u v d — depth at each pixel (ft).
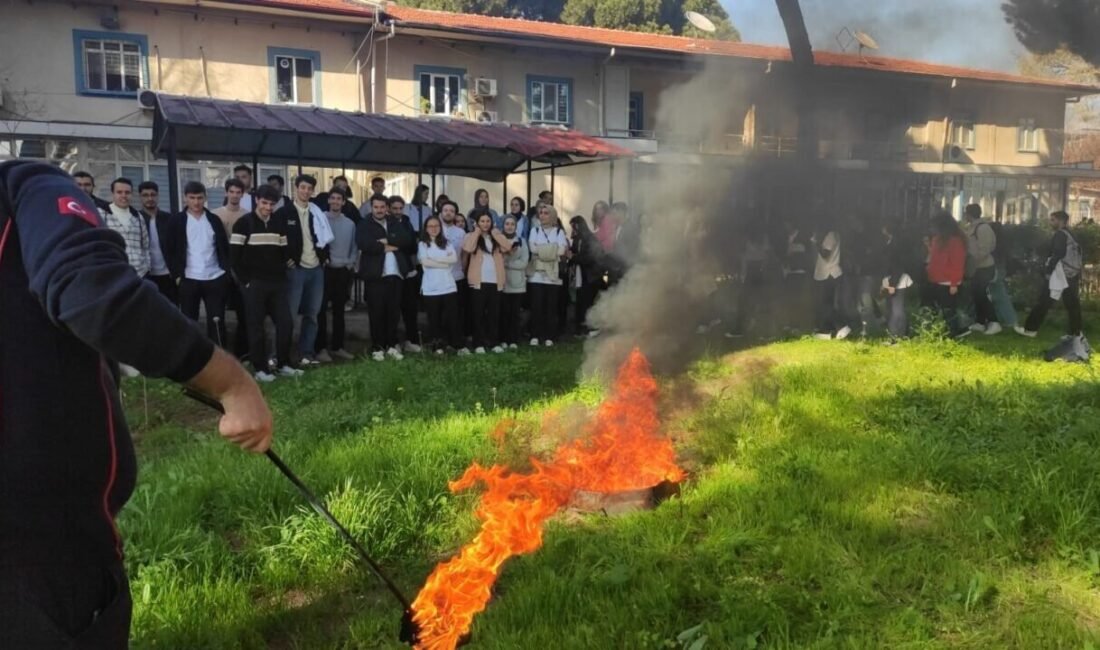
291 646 10.13
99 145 58.29
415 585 11.57
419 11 72.08
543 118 71.10
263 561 11.93
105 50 57.77
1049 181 82.89
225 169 62.39
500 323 34.40
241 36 61.26
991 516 13.05
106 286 4.28
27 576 4.50
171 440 19.29
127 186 25.91
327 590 11.33
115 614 4.88
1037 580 11.31
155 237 27.86
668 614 10.30
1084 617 10.37
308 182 28.25
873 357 29.66
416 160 45.57
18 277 4.52
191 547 11.89
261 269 26.07
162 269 27.94
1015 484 14.39
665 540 12.51
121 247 4.70
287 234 26.63
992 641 9.71
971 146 67.87
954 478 14.98
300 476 14.52
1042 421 18.66
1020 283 51.08
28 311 4.50
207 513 13.52
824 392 22.45
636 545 12.46
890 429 18.76
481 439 17.44
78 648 4.63
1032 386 22.70
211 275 26.78
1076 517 12.64
